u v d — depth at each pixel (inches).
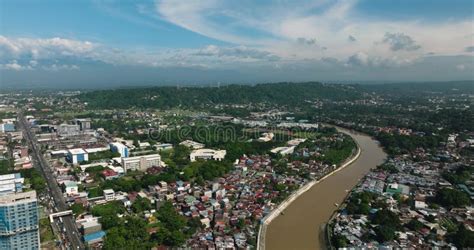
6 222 6638.8
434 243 7421.3
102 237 7770.7
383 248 7253.9
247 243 7598.4
